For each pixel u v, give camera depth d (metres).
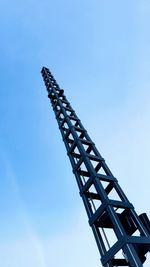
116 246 7.22
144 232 7.73
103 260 7.49
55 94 20.11
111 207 8.20
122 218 8.60
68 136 14.39
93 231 8.47
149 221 8.32
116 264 7.51
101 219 8.67
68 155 12.71
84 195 9.95
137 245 7.30
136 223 8.19
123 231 7.33
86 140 12.76
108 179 9.89
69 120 14.90
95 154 12.11
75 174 11.23
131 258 6.61
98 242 8.04
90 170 10.02
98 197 10.04
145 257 7.25
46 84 24.77
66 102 18.53
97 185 9.19
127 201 8.95
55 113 18.02
